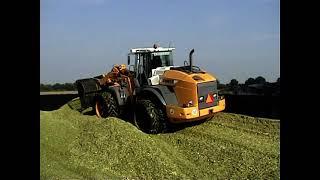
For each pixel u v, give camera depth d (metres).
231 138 10.16
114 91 12.77
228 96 13.79
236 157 8.93
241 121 11.66
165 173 8.16
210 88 10.95
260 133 10.59
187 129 11.16
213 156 9.12
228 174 8.16
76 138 9.84
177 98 11.09
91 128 10.23
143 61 12.41
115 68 13.41
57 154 8.76
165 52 12.70
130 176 8.04
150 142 9.47
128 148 9.04
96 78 14.55
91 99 14.01
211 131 10.88
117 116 12.77
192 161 9.05
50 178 7.14
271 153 8.94
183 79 10.90
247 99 13.30
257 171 8.14
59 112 14.01
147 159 8.63
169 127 11.21
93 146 9.27
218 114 12.50
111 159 8.72
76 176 7.50
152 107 11.05
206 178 8.01
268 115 12.41
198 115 10.70
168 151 9.42
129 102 12.53
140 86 12.21
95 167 8.33
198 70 11.52
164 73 11.60
